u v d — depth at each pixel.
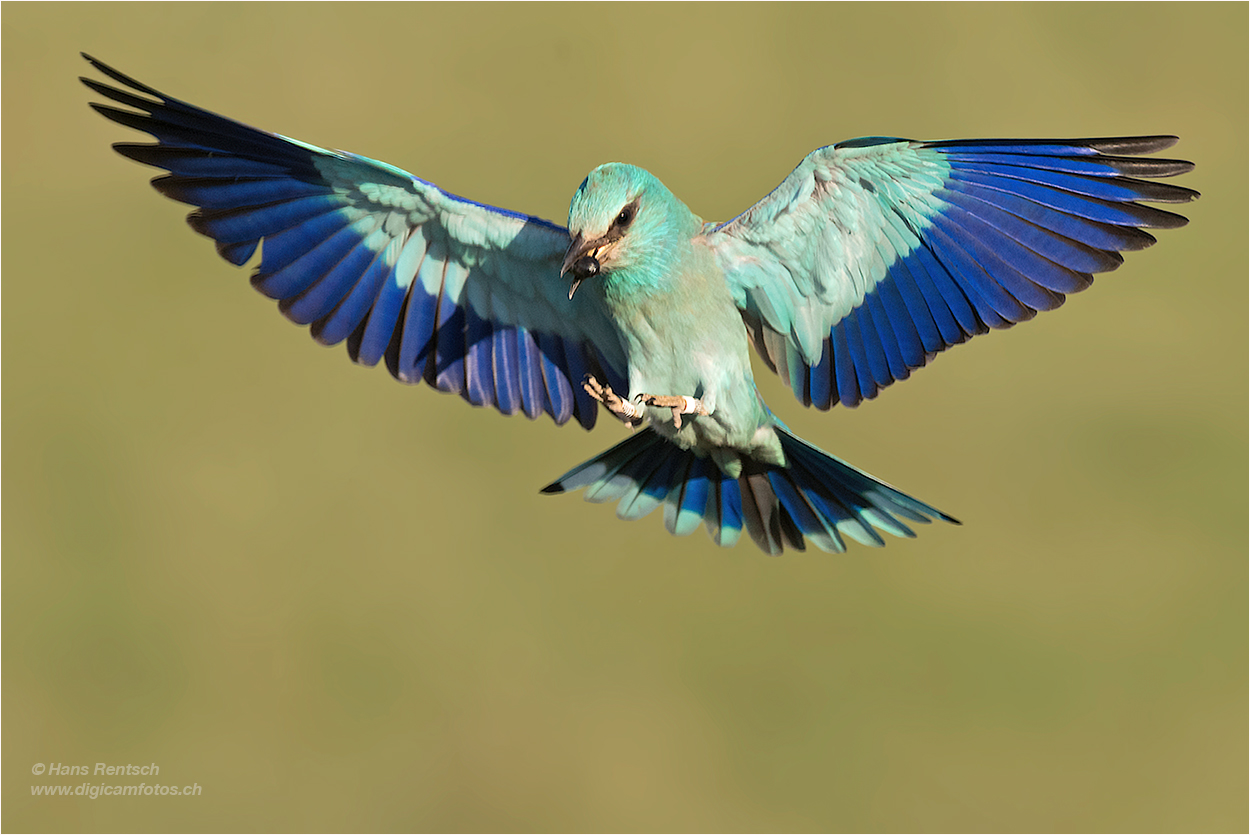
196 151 9.74
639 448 10.98
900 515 10.43
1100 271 9.45
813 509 10.78
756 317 10.46
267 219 10.16
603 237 9.54
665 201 9.91
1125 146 9.07
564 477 11.06
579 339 11.03
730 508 11.00
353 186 10.19
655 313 10.02
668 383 10.30
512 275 10.69
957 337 10.01
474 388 11.05
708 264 10.08
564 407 11.12
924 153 9.46
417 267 10.73
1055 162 9.31
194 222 9.94
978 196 9.64
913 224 9.86
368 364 10.75
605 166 9.74
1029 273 9.66
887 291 10.14
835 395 10.52
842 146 9.48
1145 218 9.20
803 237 10.02
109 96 9.37
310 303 10.48
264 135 9.55
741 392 10.20
